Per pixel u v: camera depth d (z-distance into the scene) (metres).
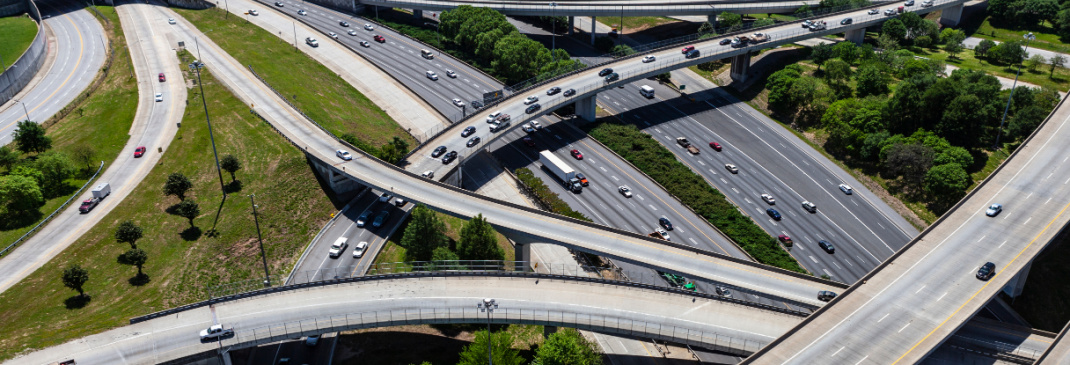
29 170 144.62
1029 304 133.00
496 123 170.38
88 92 189.12
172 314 110.56
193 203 137.62
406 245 130.50
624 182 165.38
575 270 137.00
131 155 162.50
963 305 111.31
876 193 163.38
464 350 111.50
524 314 110.25
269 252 138.12
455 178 159.00
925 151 158.75
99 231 136.88
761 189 164.88
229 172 157.00
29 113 180.25
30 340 107.31
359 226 145.88
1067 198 137.38
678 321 110.12
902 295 113.94
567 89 184.75
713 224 150.38
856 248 146.88
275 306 112.00
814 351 102.25
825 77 198.75
